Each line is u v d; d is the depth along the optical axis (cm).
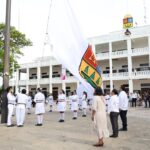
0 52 2062
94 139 880
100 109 774
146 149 733
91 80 1227
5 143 813
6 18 1389
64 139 881
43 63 4716
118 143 812
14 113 1766
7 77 1359
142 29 3562
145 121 1436
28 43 2344
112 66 3978
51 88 4538
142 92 3694
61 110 1435
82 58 1208
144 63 3728
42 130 1088
